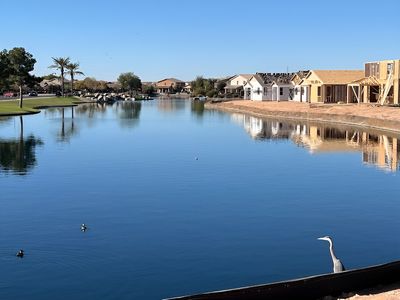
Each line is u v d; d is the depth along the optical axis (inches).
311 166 1465.3
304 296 503.5
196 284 604.1
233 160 1581.0
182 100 7431.1
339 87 4045.3
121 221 879.1
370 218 902.4
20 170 1393.9
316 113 3230.8
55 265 666.8
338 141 2082.9
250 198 1052.5
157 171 1376.7
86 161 1561.3
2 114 3531.0
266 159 1604.3
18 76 4013.3
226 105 4926.2
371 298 496.4
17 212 940.0
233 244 751.7
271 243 757.9
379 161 1553.9
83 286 598.5
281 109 3772.1
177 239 777.6
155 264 669.3
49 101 5339.6
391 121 2518.5
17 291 584.7
